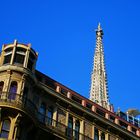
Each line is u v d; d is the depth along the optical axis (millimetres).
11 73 45844
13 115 42844
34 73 48156
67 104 51125
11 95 44031
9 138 41406
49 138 46812
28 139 44438
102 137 54125
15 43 48156
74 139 49188
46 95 49375
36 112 45938
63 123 49438
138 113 90438
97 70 194000
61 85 52188
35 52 49531
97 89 183875
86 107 53125
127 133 57344
